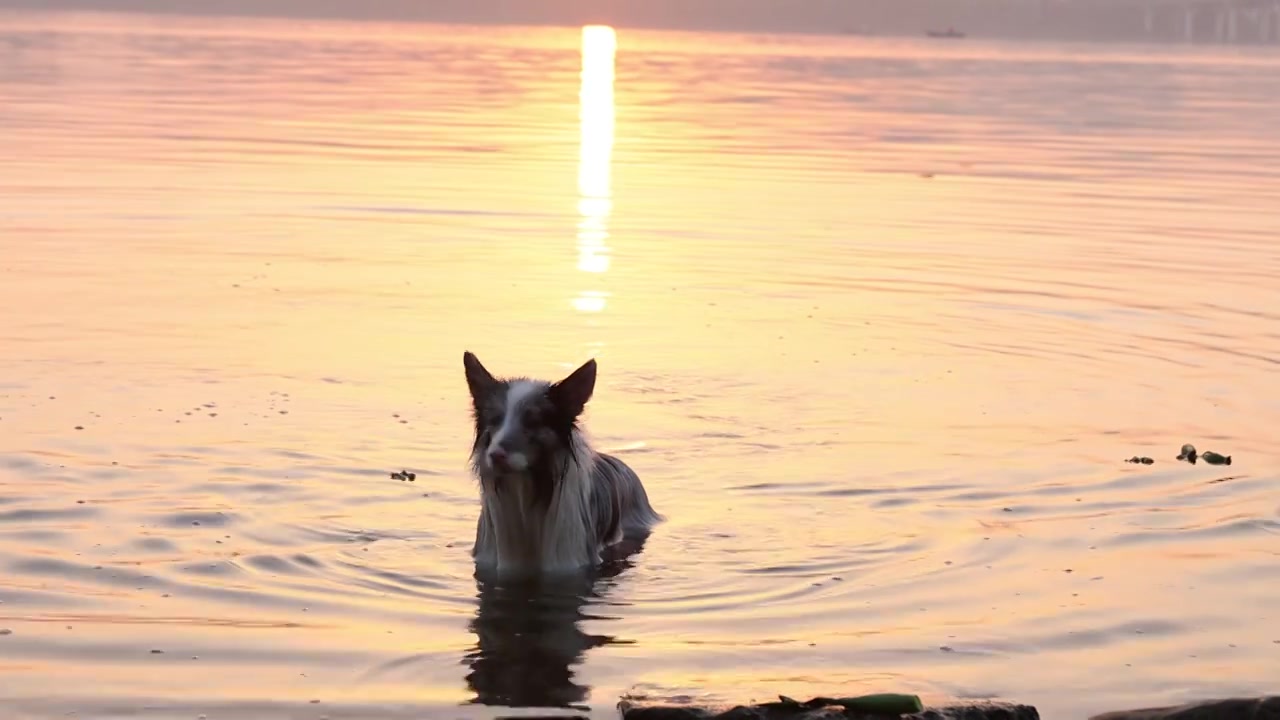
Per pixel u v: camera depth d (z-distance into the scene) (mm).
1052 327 13766
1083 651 6461
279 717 5602
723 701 5680
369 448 9500
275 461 9133
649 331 13242
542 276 15812
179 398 10539
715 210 21250
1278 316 14359
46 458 9000
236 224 18953
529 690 5926
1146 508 8656
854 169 27438
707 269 16453
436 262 16547
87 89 44344
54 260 15969
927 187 24828
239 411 10250
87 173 23516
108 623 6539
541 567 7520
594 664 6234
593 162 27516
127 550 7504
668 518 8430
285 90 47406
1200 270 16969
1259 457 9742
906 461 9578
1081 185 25625
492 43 126062
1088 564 7652
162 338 12414
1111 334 13500
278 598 6949
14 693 5770
